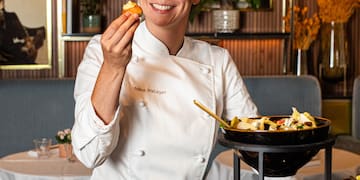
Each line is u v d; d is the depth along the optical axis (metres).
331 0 4.64
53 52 4.52
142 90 1.57
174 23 1.54
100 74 1.36
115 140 1.44
